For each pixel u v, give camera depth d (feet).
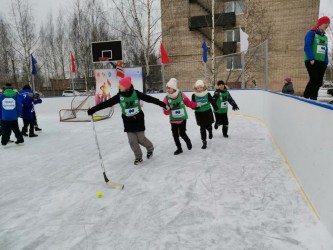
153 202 10.83
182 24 67.15
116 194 11.78
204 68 41.73
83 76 94.94
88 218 9.82
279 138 17.15
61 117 40.04
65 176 14.46
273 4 59.67
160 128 27.35
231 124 27.53
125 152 18.85
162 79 43.19
